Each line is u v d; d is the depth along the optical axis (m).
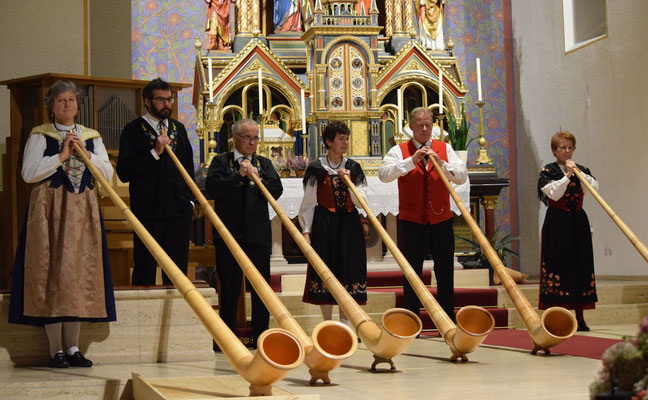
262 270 5.47
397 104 10.27
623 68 9.61
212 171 5.49
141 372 4.29
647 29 9.19
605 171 9.98
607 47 9.92
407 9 10.94
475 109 12.27
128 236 6.64
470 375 4.03
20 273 4.56
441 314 4.68
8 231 6.79
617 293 7.93
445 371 4.21
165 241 5.15
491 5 12.37
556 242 6.46
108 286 4.64
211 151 9.21
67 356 4.68
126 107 7.12
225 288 5.47
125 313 4.87
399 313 4.26
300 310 7.11
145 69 11.56
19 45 7.59
